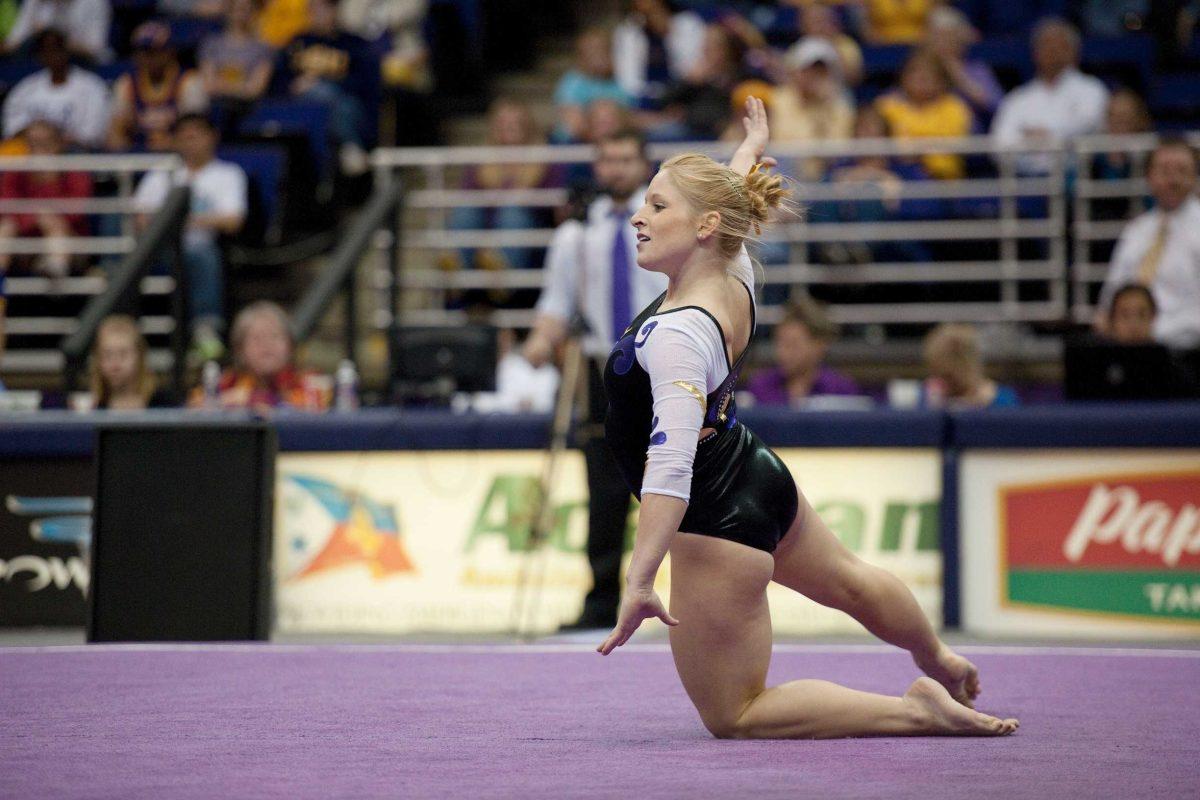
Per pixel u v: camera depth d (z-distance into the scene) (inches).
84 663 459.5
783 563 329.1
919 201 878.4
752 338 327.3
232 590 530.0
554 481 596.7
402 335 661.3
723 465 311.0
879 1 1078.4
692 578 310.3
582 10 1235.2
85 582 602.5
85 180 919.0
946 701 315.9
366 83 1080.2
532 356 589.0
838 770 273.7
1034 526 582.2
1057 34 904.3
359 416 604.7
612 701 376.2
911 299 890.1
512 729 328.5
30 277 902.4
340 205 1003.9
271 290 1005.8
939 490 590.6
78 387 724.7
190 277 876.6
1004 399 694.5
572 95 974.4
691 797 246.8
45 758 288.5
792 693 314.7
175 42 1132.5
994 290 884.0
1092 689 399.2
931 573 590.9
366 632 600.7
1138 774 269.6
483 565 599.2
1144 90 992.2
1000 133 912.9
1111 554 575.2
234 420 547.8
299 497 608.4
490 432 598.2
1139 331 647.8
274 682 413.1
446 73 1168.8
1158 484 572.1
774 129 906.7
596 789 254.5
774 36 1083.9
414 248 1030.4
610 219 577.9
